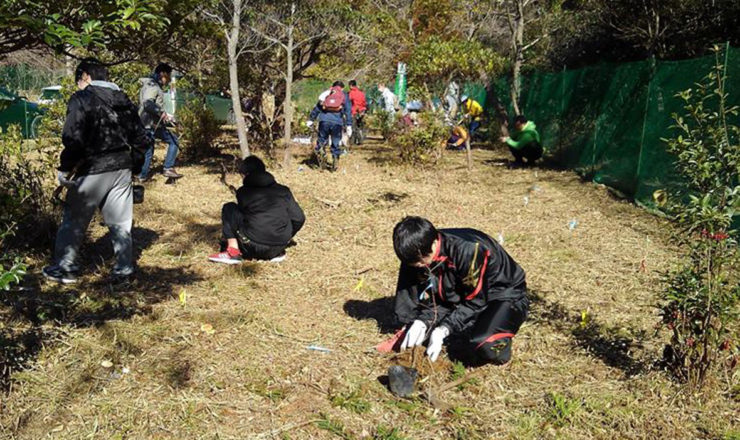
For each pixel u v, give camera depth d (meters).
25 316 4.18
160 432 3.02
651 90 8.32
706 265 3.35
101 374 3.52
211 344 3.94
